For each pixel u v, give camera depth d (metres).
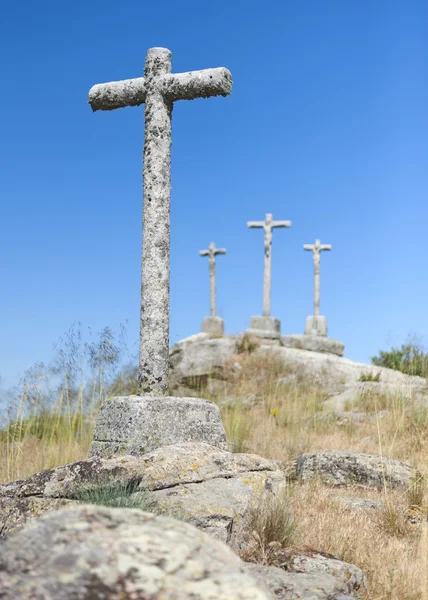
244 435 10.47
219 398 16.69
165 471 5.47
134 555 2.16
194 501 5.11
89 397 10.74
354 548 5.14
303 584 4.06
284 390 16.66
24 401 9.98
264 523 4.96
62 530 2.25
